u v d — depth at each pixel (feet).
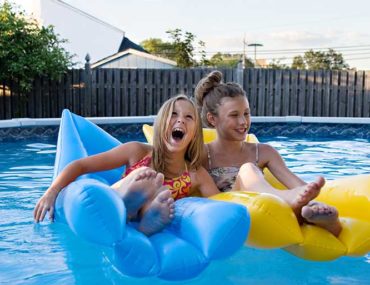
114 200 5.50
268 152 8.67
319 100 32.53
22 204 10.61
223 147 8.56
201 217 5.63
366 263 7.32
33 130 23.54
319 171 15.25
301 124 27.55
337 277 6.84
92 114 30.86
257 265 7.07
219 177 8.34
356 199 6.92
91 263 7.12
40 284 6.42
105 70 30.83
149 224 6.02
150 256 5.46
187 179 7.57
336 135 27.32
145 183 6.32
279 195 6.51
